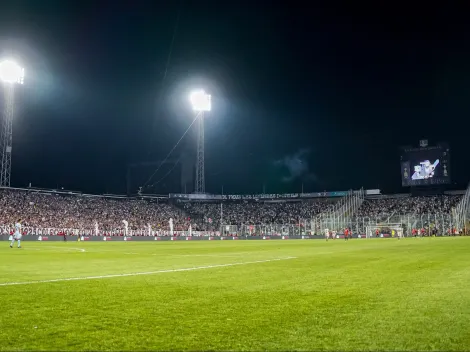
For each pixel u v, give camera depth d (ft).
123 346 16.37
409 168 316.19
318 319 20.61
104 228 270.87
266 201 357.20
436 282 33.40
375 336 17.58
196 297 26.94
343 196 342.03
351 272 42.04
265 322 20.08
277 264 53.26
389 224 273.75
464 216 254.06
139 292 29.09
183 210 341.21
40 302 25.25
